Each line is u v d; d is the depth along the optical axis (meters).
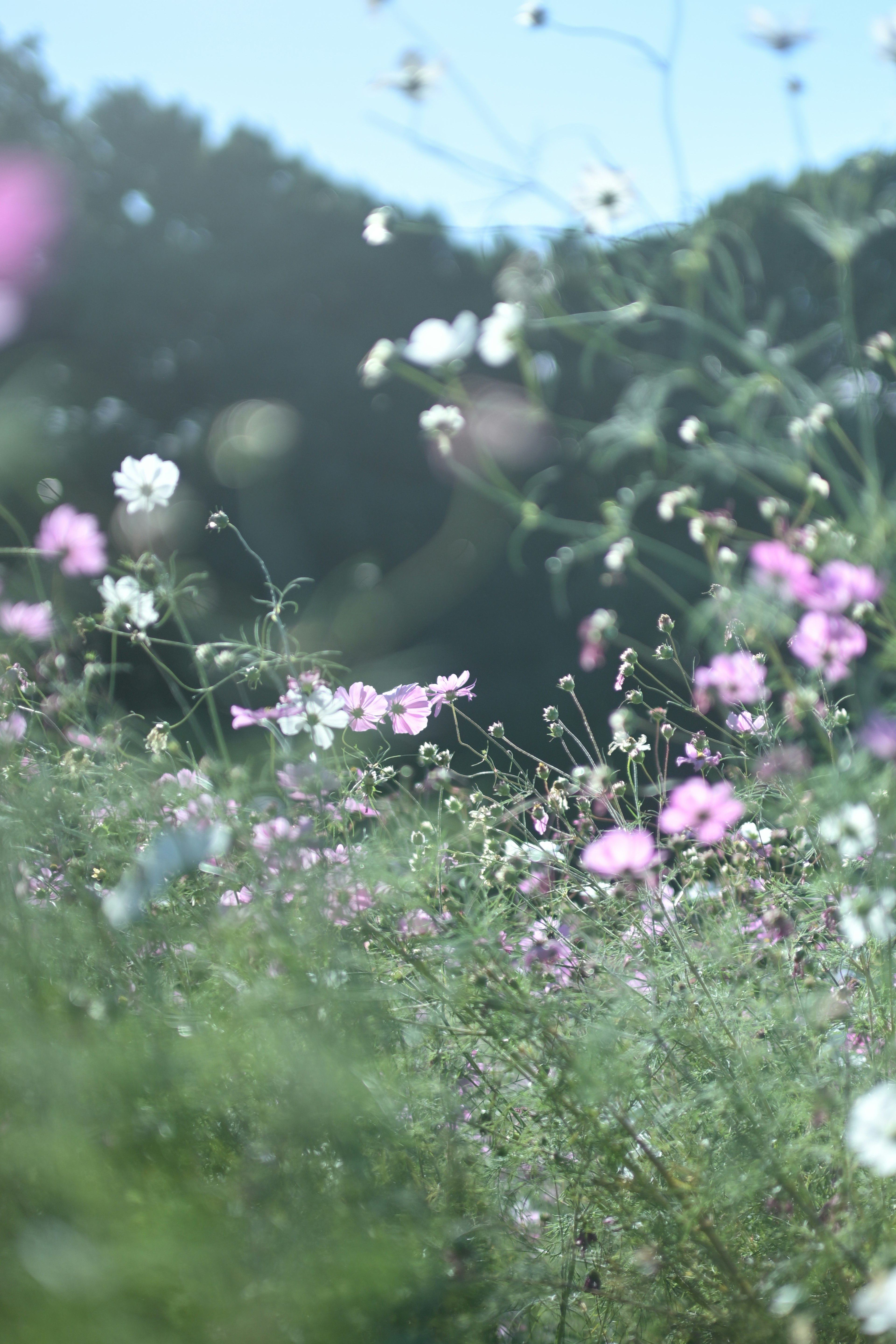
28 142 21.56
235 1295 2.54
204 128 23.41
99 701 3.04
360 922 2.85
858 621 2.86
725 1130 2.81
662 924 2.95
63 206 21.23
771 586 2.87
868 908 2.80
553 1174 2.81
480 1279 2.70
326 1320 2.58
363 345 21.91
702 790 2.89
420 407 20.88
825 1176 2.83
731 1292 2.76
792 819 2.89
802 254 11.69
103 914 2.78
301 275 22.03
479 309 22.22
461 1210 2.76
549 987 2.90
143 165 22.64
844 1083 2.81
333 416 20.92
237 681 2.99
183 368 21.67
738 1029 2.86
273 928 2.78
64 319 20.58
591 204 2.97
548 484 15.33
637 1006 2.87
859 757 2.81
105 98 22.97
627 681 3.17
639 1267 2.78
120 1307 2.51
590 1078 2.76
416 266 22.25
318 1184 2.67
